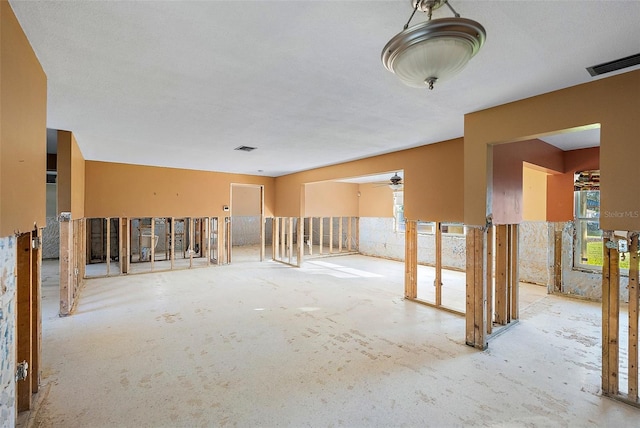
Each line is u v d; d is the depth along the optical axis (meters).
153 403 2.40
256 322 4.12
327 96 2.85
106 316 4.32
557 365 3.03
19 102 1.74
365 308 4.75
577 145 4.96
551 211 5.55
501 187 3.73
